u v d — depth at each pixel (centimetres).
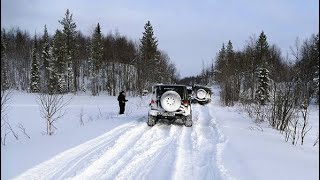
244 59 4575
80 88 6391
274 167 746
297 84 1617
